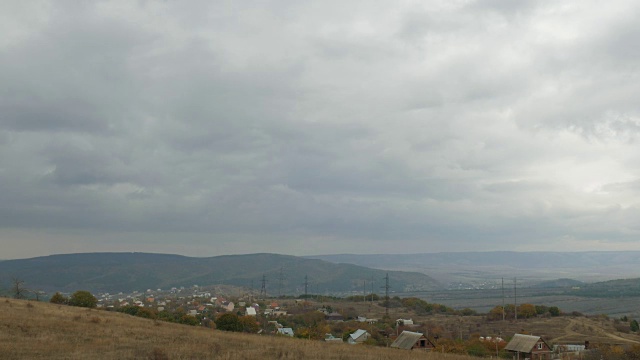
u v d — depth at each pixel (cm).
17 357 3441
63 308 7112
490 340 9838
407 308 19838
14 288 12288
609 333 12650
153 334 5072
